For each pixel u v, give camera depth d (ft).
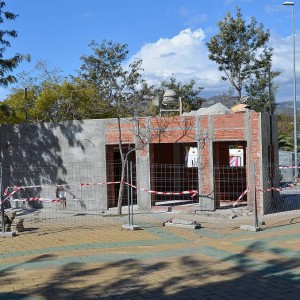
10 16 62.75
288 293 23.67
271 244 35.63
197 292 24.39
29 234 42.78
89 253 34.04
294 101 99.96
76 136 62.49
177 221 45.57
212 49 121.39
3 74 63.46
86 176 61.98
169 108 74.79
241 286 25.13
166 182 67.05
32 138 64.75
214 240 38.19
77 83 108.78
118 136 60.08
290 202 63.57
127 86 99.09
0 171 45.68
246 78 121.80
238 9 121.19
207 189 55.88
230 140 54.90
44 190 63.98
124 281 26.68
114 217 53.42
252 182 54.19
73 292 24.82
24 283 26.61
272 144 59.57
